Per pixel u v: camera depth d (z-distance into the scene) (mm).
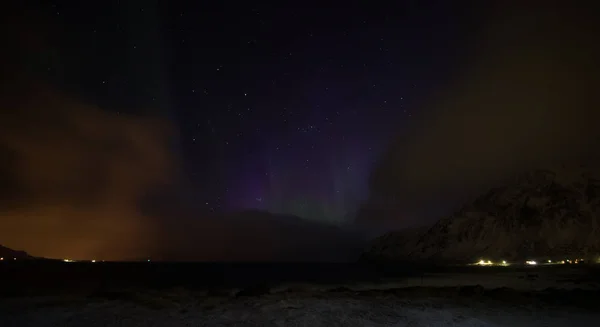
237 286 31359
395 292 19453
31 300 15352
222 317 12414
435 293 18781
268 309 13578
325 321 12016
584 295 18391
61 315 12438
